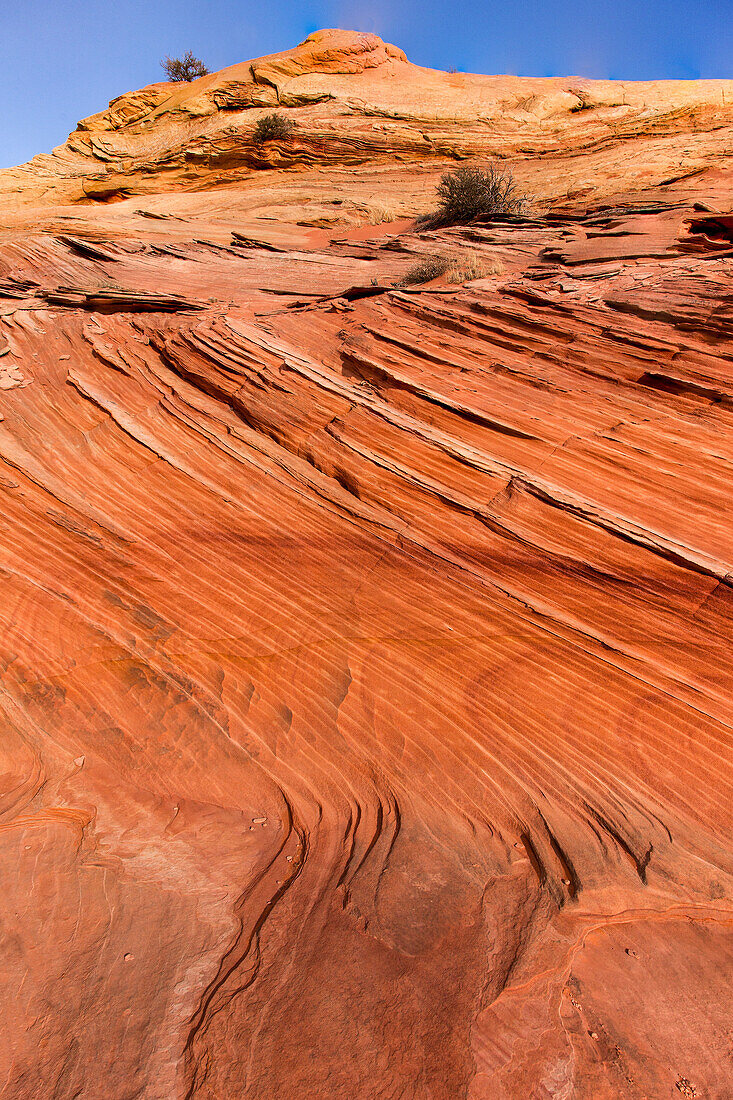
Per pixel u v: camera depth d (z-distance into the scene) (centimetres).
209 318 937
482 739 484
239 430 738
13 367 834
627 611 528
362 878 379
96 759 484
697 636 504
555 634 533
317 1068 263
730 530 543
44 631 571
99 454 723
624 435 648
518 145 2750
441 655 540
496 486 616
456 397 721
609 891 367
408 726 499
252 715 520
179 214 2456
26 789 447
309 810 450
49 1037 271
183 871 389
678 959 331
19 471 691
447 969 313
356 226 2275
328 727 506
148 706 526
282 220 2306
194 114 3331
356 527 627
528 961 319
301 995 298
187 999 294
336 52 3416
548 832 412
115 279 1487
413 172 2766
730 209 1177
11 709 511
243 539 639
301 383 764
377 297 1002
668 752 456
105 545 638
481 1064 266
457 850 403
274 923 346
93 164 3381
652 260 1017
